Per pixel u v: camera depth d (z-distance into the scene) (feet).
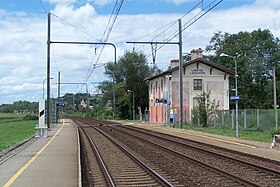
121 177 51.26
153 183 46.91
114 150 85.56
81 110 586.45
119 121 267.80
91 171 57.00
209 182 46.44
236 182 46.16
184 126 166.91
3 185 40.96
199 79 214.90
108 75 372.38
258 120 125.49
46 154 71.20
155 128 169.68
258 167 55.26
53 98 361.30
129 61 358.84
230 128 140.56
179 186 43.91
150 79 253.24
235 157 69.36
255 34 291.99
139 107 293.64
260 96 280.92
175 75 215.51
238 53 289.53
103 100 387.34
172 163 63.87
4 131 154.30
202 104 160.86
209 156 72.18
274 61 285.64
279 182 46.26
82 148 86.94
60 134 130.93
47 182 42.57
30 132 146.30
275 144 79.41
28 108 653.71
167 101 176.65
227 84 216.54
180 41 147.33
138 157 72.28
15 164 57.62
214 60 296.71
